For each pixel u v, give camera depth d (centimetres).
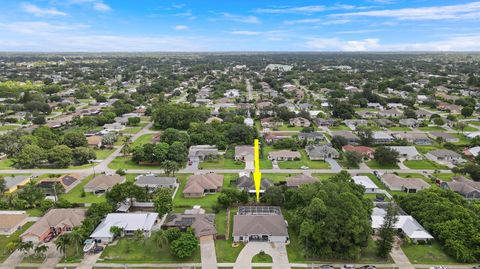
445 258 7531
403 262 7381
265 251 7756
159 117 19312
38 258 7419
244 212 9256
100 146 15825
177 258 7456
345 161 14050
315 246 7525
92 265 7194
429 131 18688
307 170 13062
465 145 15800
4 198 9938
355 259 7444
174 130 15725
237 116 19900
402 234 8394
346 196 7925
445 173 12681
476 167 12006
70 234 7506
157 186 11156
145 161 13638
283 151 14525
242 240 8162
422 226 8612
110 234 8025
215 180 11356
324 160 14188
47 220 8569
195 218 8825
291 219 8894
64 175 11850
